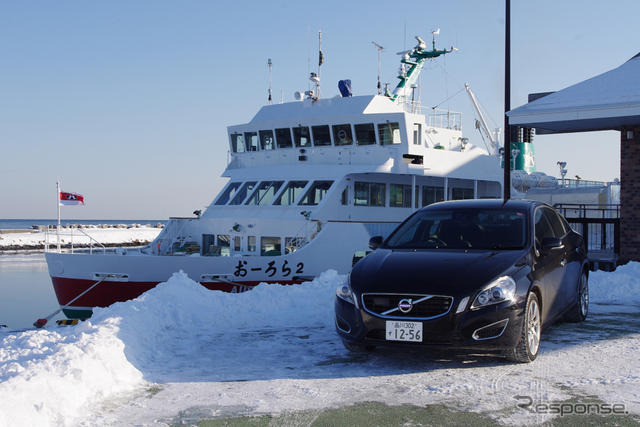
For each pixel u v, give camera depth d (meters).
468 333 5.44
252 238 17.03
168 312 7.73
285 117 20.84
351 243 16.50
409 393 4.98
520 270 5.95
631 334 7.29
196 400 4.87
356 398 4.86
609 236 22.39
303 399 4.86
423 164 19.12
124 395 5.02
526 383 5.20
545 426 4.18
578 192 23.81
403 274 5.84
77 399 4.66
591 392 4.92
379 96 20.09
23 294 27.94
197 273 14.81
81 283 15.07
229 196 19.94
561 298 7.11
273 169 19.55
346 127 19.17
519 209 6.94
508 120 15.09
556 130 15.84
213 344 6.93
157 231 96.50
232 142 21.86
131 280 14.72
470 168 21.44
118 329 6.32
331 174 18.27
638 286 10.41
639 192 14.15
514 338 5.59
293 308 8.98
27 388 4.39
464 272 5.74
